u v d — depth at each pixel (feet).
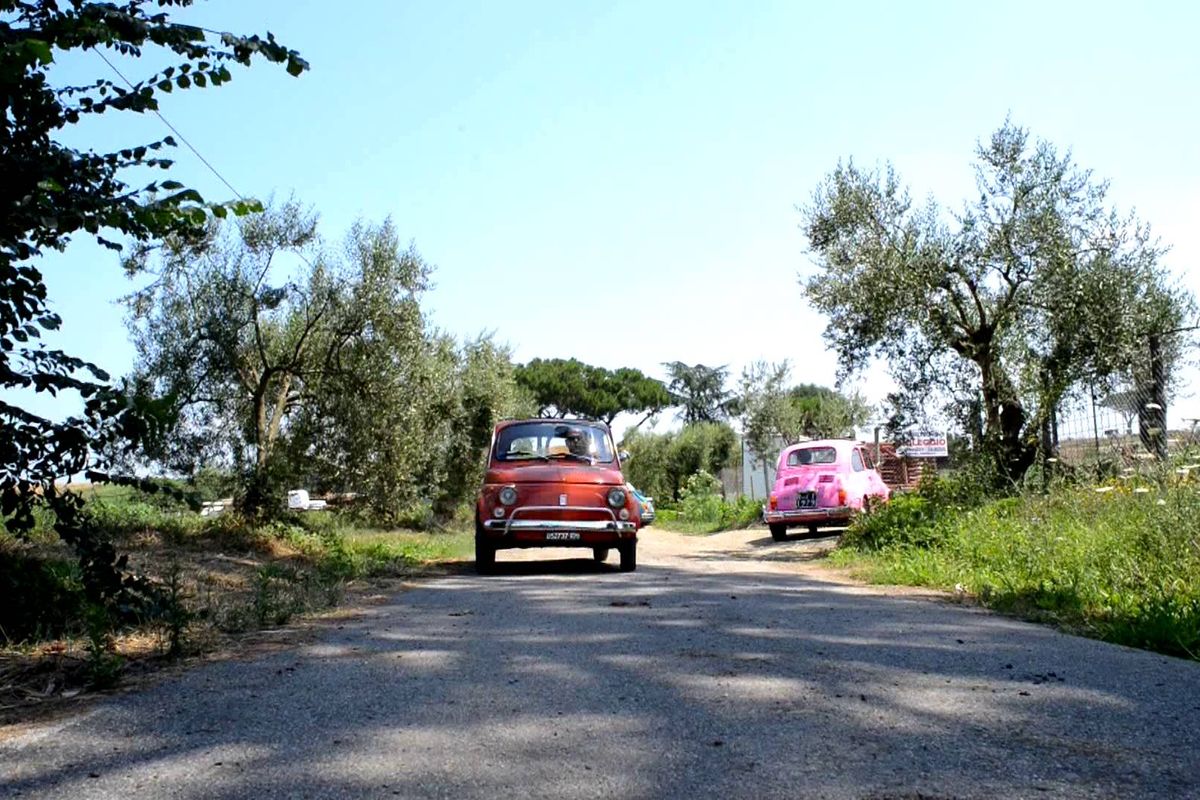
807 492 57.36
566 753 9.42
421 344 52.26
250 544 37.09
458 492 80.64
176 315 44.14
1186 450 30.50
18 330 14.75
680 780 8.55
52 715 11.67
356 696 12.14
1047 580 23.41
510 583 29.25
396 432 51.47
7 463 15.31
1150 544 23.88
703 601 22.30
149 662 15.17
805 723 10.39
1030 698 11.52
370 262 49.47
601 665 13.89
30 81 14.06
